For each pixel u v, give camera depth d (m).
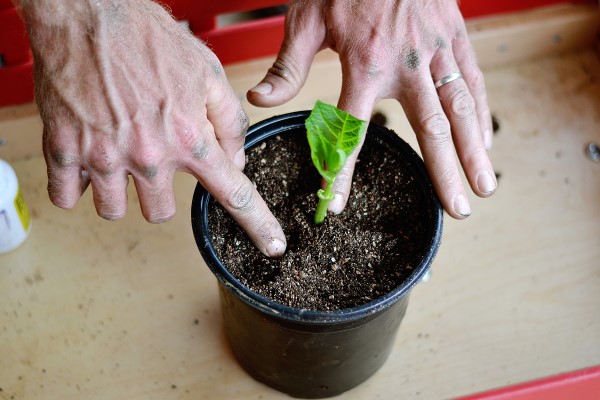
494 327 0.73
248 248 0.60
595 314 0.74
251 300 0.55
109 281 0.76
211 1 0.79
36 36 0.53
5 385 0.70
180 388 0.70
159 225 0.79
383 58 0.60
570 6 0.88
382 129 0.62
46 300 0.75
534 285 0.75
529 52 0.90
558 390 0.68
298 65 0.63
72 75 0.52
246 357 0.68
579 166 0.83
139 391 0.70
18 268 0.76
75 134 0.53
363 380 0.70
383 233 0.61
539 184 0.81
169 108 0.53
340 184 0.60
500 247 0.77
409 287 0.55
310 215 0.61
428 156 0.60
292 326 0.57
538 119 0.86
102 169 0.54
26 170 0.82
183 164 0.55
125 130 0.52
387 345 0.67
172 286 0.76
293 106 0.86
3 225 0.74
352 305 0.58
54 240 0.78
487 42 0.87
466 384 0.70
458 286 0.75
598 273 0.76
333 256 0.60
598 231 0.79
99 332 0.73
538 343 0.72
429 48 0.62
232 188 0.56
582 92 0.88
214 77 0.56
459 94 0.63
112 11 0.53
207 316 0.74
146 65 0.53
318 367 0.64
